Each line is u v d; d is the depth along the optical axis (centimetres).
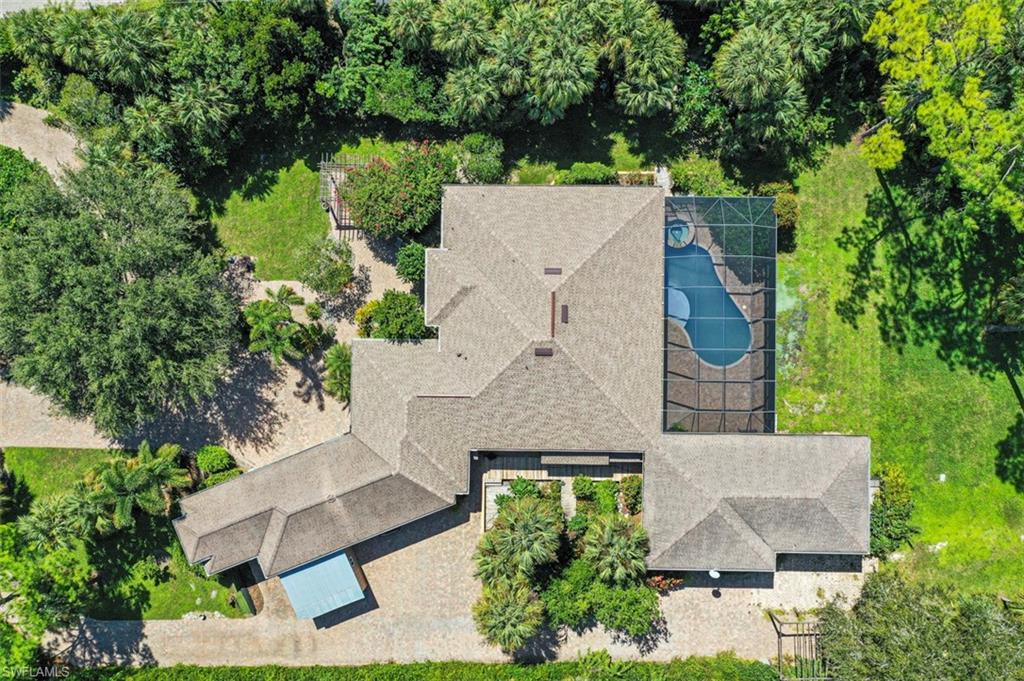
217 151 4188
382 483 3975
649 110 4041
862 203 4341
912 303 4325
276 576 4081
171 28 3972
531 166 4394
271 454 4366
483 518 4288
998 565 4262
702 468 3975
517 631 3828
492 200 4041
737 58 3850
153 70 3941
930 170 4291
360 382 4081
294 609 4091
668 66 3938
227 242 4412
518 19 3888
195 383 3897
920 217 4325
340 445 4078
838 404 4306
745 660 4250
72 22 3953
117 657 4338
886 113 3997
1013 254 4306
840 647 3831
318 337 4338
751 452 3988
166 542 4328
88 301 3700
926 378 4319
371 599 4341
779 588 4281
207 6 4169
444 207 4059
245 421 4372
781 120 3909
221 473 4244
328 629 4334
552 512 4041
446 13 3903
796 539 3988
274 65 4056
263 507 4016
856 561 4275
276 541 3988
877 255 4341
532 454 4316
